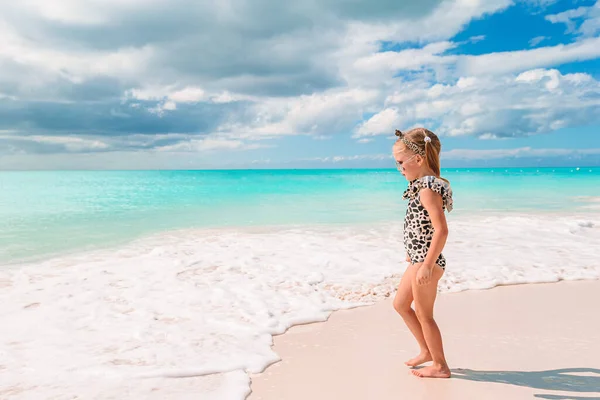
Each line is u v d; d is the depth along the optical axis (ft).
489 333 13.66
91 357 11.98
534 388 9.91
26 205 55.52
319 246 28.35
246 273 21.72
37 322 14.84
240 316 15.57
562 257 25.16
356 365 11.50
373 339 13.51
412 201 10.28
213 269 22.45
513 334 13.55
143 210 50.19
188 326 14.53
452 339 13.15
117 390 10.11
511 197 69.05
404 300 10.86
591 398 9.41
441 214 9.68
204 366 11.34
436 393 9.74
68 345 12.87
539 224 37.01
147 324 14.71
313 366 11.49
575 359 11.59
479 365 11.27
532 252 26.58
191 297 17.76
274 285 19.66
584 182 122.31
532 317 15.25
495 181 131.03
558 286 19.57
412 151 10.35
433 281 10.13
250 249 27.50
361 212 48.47
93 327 14.42
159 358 11.91
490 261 24.12
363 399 9.53
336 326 14.79
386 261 24.16
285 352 12.52
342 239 31.04
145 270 22.12
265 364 11.53
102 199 65.92
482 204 57.36
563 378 10.42
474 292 18.67
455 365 11.28
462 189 89.92
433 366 10.66
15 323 14.73
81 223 39.29
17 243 29.50
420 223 10.11
